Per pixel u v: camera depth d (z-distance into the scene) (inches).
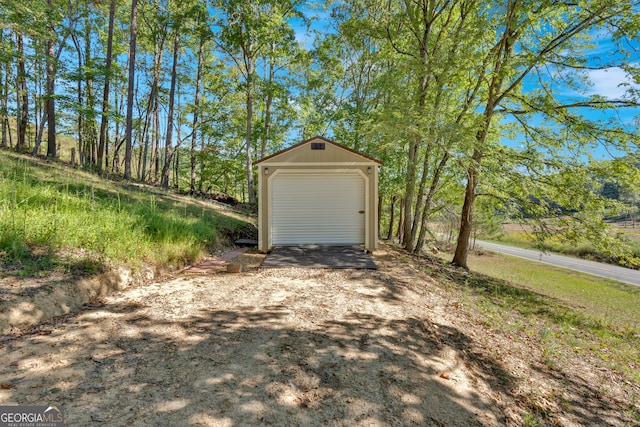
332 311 173.9
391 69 475.2
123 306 156.7
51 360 103.8
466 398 116.3
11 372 95.1
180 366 108.7
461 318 205.3
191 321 145.8
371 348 135.9
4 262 154.0
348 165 368.2
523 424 111.9
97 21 663.8
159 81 760.3
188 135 728.3
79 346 114.5
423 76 398.9
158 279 218.5
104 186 389.7
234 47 612.7
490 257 882.1
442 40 464.4
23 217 185.9
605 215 399.5
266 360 117.7
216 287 205.0
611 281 584.7
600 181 377.1
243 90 633.0
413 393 110.9
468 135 354.6
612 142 350.6
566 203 385.4
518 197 395.2
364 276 254.4
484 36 389.4
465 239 463.2
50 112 575.5
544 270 678.5
